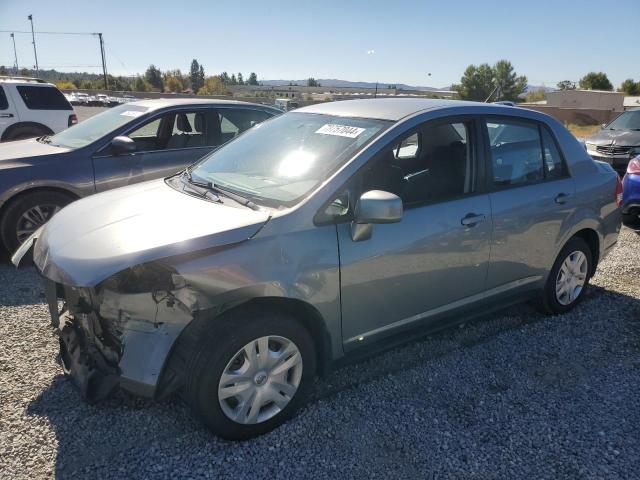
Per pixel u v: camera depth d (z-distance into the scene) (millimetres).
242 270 2596
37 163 5430
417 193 3316
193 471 2572
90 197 3523
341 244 2893
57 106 11969
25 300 4480
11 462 2586
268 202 2953
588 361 3715
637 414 3111
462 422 3002
